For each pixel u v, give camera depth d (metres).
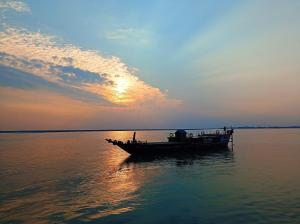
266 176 33.31
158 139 145.50
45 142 132.00
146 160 53.66
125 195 25.83
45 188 29.02
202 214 19.94
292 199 22.97
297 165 42.50
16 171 40.25
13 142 133.12
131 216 19.86
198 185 29.30
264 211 20.08
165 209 21.30
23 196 25.64
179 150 60.56
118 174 37.72
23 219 19.41
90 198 24.83
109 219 19.30
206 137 67.25
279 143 96.44
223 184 29.34
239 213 19.86
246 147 79.69
